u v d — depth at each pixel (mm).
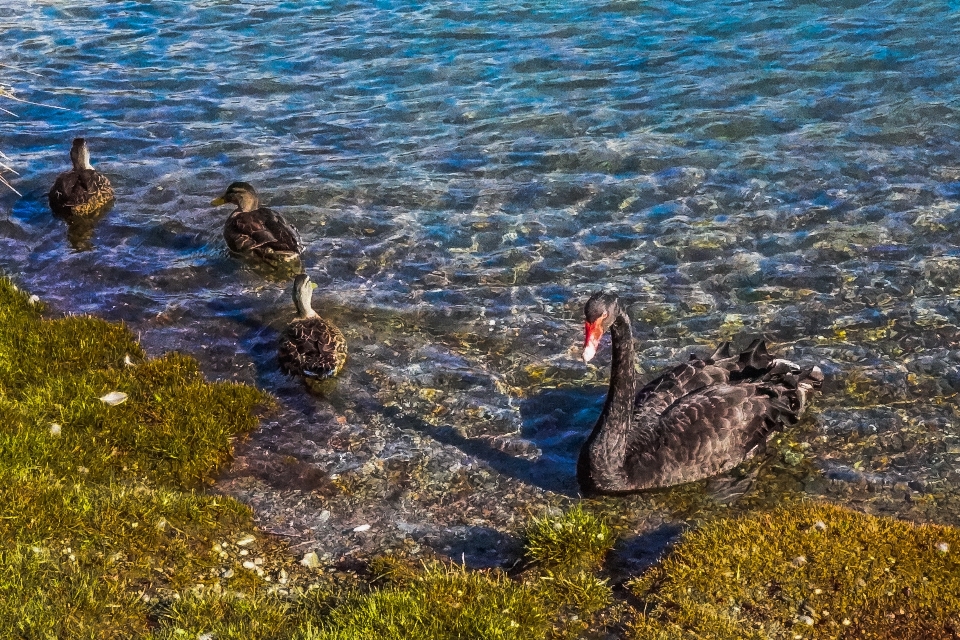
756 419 10602
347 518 9922
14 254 15086
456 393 11961
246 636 7891
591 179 16531
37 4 24375
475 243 15039
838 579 8500
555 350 12703
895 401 11391
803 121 17938
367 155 17609
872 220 15039
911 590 8328
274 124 18812
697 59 20391
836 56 20094
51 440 10117
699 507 10062
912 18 21406
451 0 23906
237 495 10172
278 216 14953
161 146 18125
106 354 12250
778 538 9000
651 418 10664
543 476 10617
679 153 17156
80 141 16266
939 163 16438
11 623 7637
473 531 9773
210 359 12648
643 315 13227
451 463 10773
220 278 14539
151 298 14000
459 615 8094
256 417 11375
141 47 22016
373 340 12938
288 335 12445
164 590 8516
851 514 9305
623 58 20625
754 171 16516
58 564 8375
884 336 12523
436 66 20719
